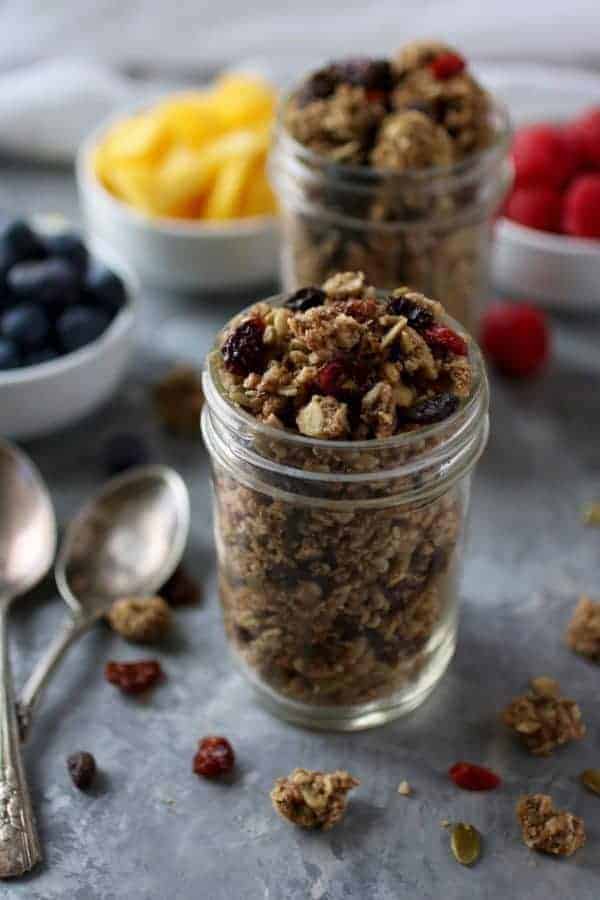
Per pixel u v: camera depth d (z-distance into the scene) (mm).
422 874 427
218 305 617
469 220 522
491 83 679
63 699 467
